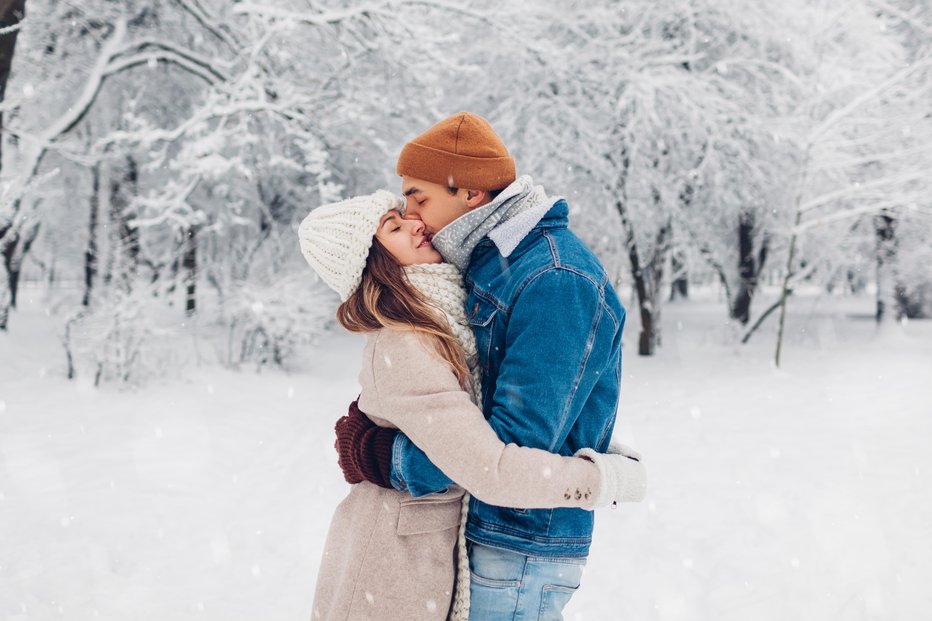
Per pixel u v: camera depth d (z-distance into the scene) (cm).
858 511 455
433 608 129
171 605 333
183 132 929
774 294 3012
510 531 128
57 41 1059
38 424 680
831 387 983
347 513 139
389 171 1200
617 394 138
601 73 1252
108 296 1077
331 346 1540
